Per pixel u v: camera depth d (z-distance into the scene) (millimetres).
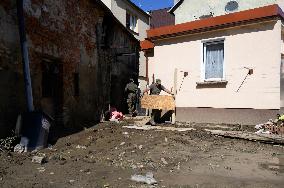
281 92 9797
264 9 9594
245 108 10219
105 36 13836
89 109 11781
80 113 11016
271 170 5406
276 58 9664
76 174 5027
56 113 9703
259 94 9961
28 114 6977
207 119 10992
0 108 6789
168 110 11750
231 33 10492
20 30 7301
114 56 14969
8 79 7070
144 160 6074
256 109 10016
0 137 6750
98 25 12695
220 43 10906
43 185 4430
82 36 11266
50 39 8977
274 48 9688
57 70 9680
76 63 10742
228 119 10555
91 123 11414
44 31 8648
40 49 8430
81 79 11156
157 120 11586
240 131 9023
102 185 4453
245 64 10227
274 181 4734
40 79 8445
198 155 6594
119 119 12734
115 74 15180
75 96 10656
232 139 8445
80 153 6660
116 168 5445
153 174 5082
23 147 6590
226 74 10594
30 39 7953
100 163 5809
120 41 15930
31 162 5754
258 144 7836
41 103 8789
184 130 9469
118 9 20516
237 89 10375
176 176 4984
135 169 5395
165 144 7668
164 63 12070
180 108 11594
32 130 6828
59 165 5598
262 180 4781
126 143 7789
